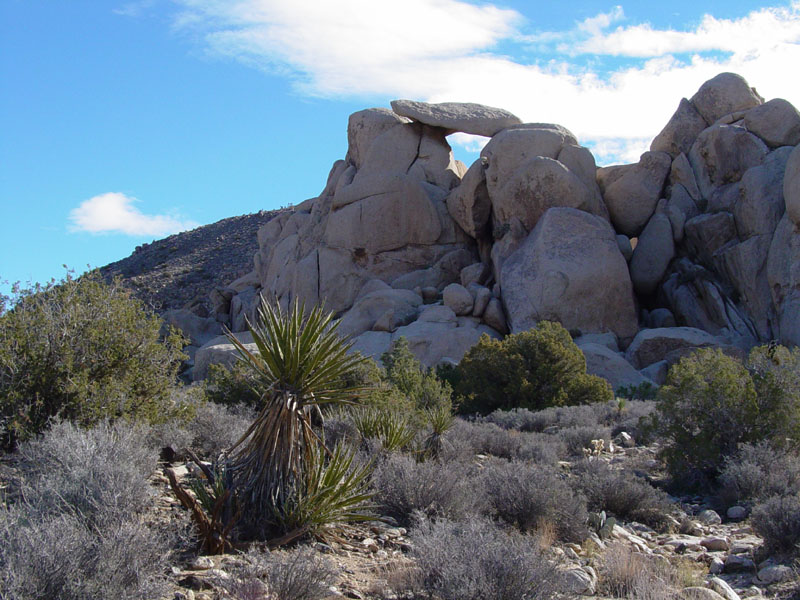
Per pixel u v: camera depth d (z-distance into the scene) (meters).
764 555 6.73
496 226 44.47
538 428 17.14
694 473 10.59
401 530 6.92
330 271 47.38
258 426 6.48
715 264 38.75
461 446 10.94
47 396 8.38
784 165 36.81
